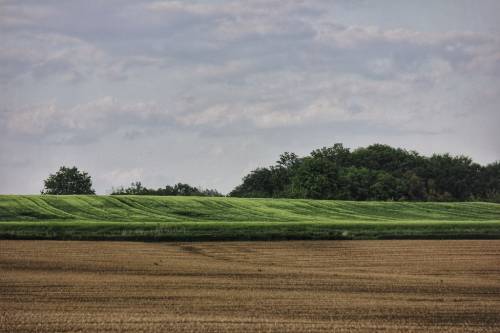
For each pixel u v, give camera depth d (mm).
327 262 62125
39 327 31812
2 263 55625
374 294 43219
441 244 77062
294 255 66875
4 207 102938
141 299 39875
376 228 88500
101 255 62531
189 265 56844
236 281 47938
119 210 108625
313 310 37281
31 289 42625
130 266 55156
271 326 32844
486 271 56938
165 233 80000
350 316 35875
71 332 30969
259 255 66438
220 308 37469
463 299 41812
